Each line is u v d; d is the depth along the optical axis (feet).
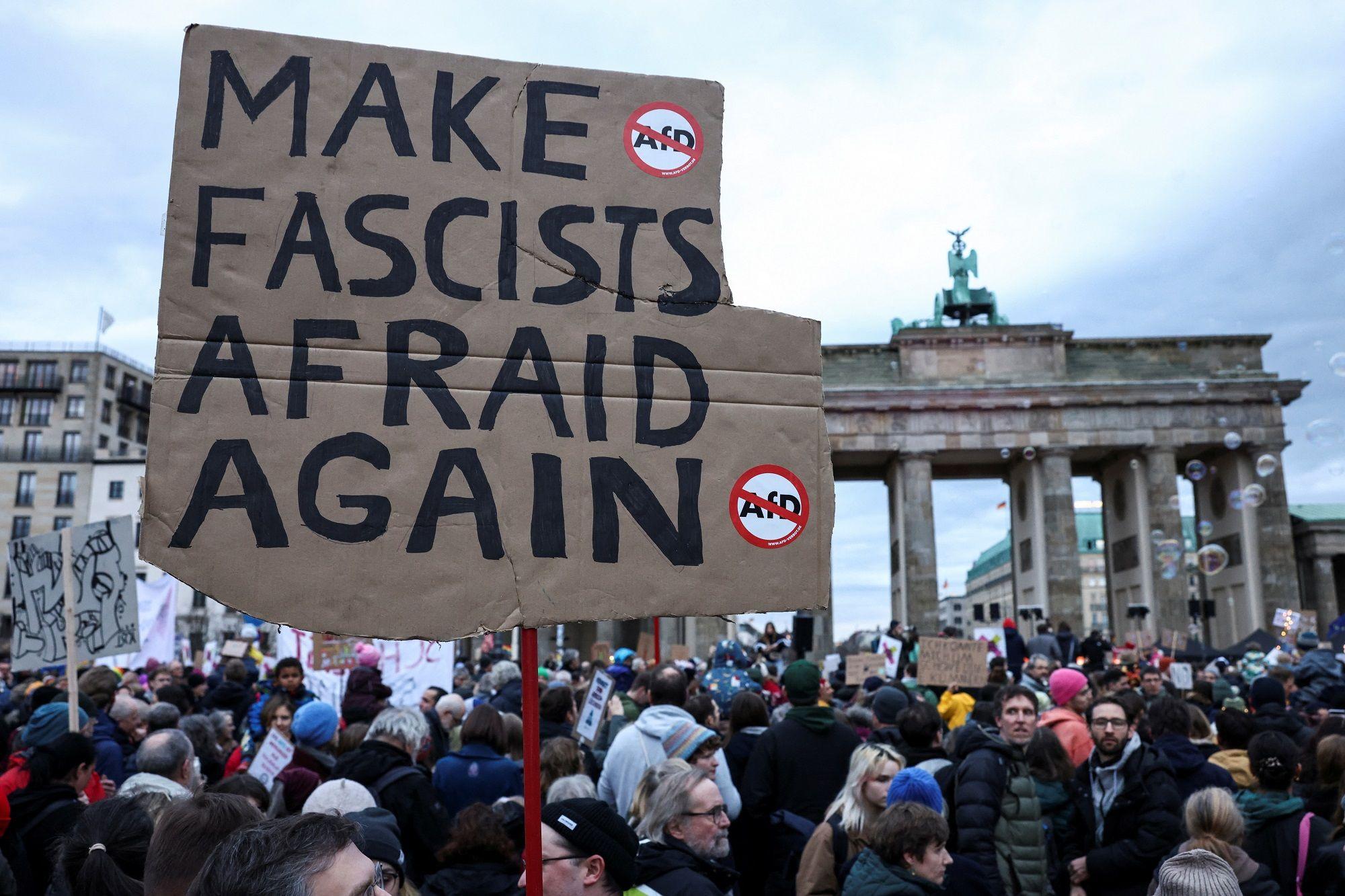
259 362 15.65
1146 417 245.86
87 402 392.27
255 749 46.26
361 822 20.33
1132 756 27.86
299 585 15.14
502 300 16.72
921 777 22.79
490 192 17.10
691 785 21.12
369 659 58.13
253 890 9.14
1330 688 54.90
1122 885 26.89
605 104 17.92
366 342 16.06
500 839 21.33
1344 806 26.04
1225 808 22.79
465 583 15.67
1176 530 241.14
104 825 16.81
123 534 34.78
